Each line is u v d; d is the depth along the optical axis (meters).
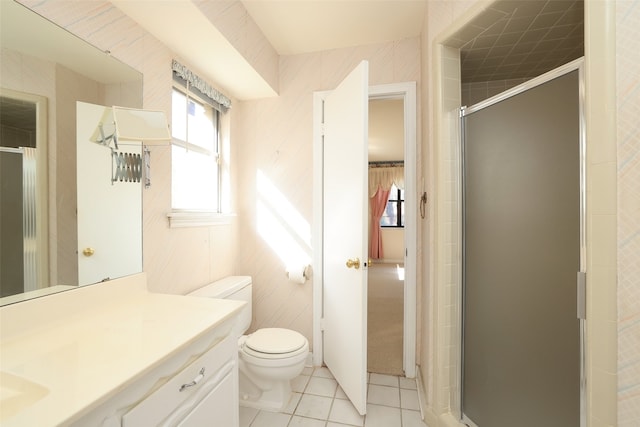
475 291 1.51
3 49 0.93
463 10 1.39
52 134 1.07
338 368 2.02
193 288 1.90
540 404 1.18
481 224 1.47
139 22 1.45
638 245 0.79
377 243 7.45
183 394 0.93
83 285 1.17
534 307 1.21
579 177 1.04
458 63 1.60
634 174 0.80
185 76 1.78
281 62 2.41
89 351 0.85
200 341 1.02
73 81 1.15
